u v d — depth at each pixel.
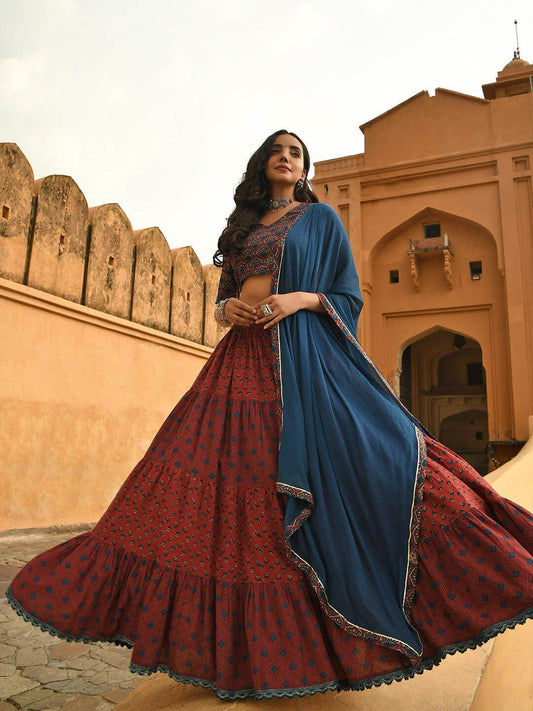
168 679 1.47
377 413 1.39
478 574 1.18
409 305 15.62
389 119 16.20
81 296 7.34
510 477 3.01
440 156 15.31
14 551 5.41
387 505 1.27
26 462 6.38
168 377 8.73
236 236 1.73
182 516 1.33
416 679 1.40
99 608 1.32
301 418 1.36
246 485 1.34
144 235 8.55
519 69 18.58
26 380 6.48
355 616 1.18
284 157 1.82
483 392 20.52
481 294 14.99
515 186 14.67
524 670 1.98
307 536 1.24
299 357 1.47
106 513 1.44
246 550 1.27
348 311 1.63
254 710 1.15
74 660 2.89
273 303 1.50
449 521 1.24
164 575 1.28
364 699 1.28
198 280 9.79
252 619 1.20
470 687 1.36
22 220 6.61
